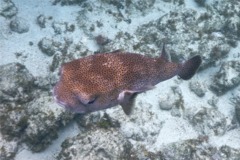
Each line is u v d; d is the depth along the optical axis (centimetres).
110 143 276
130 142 312
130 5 467
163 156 318
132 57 91
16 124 295
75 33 423
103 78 85
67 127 320
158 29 432
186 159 312
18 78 328
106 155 271
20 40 404
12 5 428
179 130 358
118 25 445
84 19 435
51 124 291
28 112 301
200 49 404
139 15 465
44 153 305
